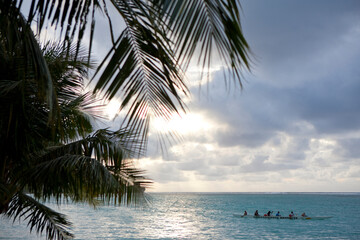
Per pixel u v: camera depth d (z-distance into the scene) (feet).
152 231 115.65
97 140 21.49
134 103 8.68
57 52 21.30
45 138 19.06
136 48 8.13
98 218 158.71
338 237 109.40
